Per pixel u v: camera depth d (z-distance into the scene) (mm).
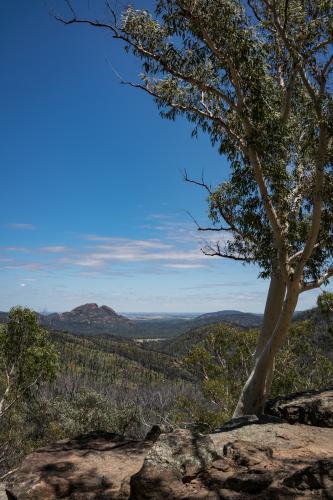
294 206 12070
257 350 11953
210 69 11438
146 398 61125
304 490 4887
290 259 10773
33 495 5391
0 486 6402
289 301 10367
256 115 10758
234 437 7762
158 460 5391
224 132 12828
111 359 139875
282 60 12125
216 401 19656
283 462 6066
